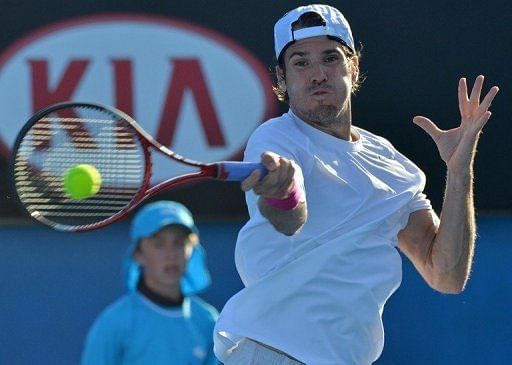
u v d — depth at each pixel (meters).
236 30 19.31
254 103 19.41
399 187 11.74
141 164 11.20
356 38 19.42
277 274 11.16
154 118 19.25
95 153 12.09
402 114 19.52
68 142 12.30
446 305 19.69
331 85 11.65
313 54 11.70
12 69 19.02
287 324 11.20
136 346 15.91
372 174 11.62
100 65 19.16
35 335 19.09
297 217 9.90
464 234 12.20
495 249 19.75
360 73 19.45
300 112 11.73
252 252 11.33
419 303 19.67
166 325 16.06
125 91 19.22
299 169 9.98
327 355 11.20
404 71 19.50
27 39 19.00
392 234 11.75
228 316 11.43
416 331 19.69
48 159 12.28
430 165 19.56
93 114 18.97
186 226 16.25
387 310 19.67
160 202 19.31
